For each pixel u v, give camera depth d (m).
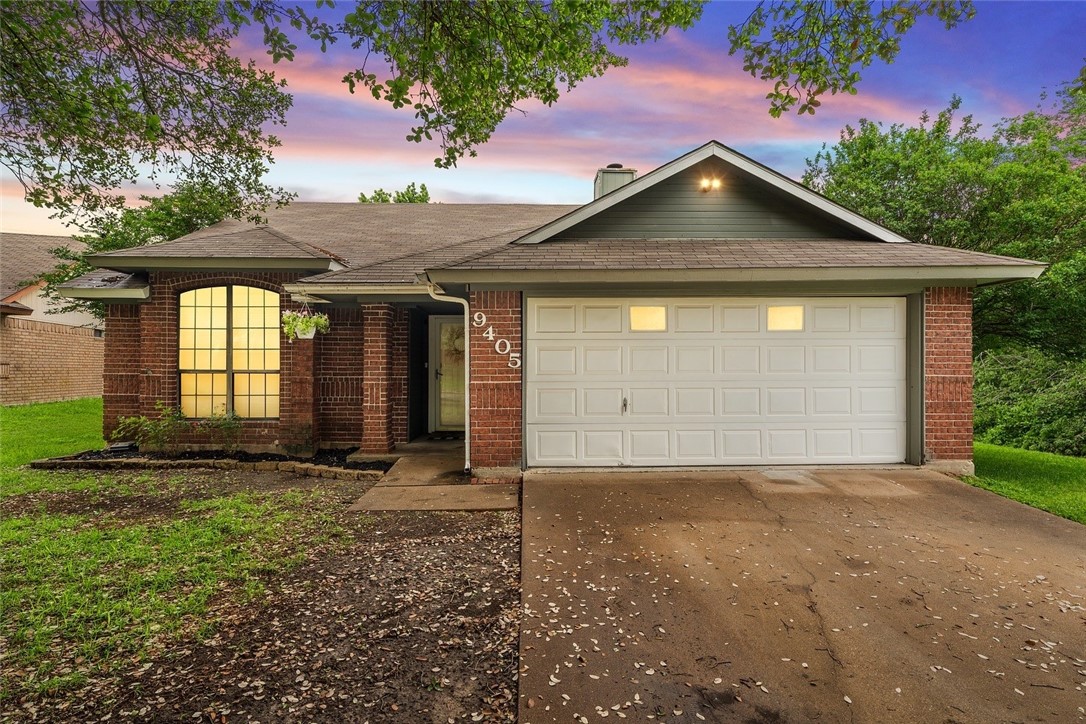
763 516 5.34
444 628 3.35
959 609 3.53
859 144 11.13
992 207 8.99
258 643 3.16
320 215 12.58
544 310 7.11
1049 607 3.55
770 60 4.16
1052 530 4.95
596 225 8.01
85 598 3.72
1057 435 12.40
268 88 5.09
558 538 4.78
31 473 7.72
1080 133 11.97
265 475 7.75
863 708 2.58
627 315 7.15
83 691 2.72
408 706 2.61
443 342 10.66
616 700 2.64
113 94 4.20
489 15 3.81
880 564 4.23
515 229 11.24
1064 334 8.38
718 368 7.18
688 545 4.62
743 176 7.98
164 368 8.95
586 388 7.15
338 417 9.32
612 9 4.48
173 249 8.76
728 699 2.64
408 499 6.08
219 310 9.13
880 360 7.21
